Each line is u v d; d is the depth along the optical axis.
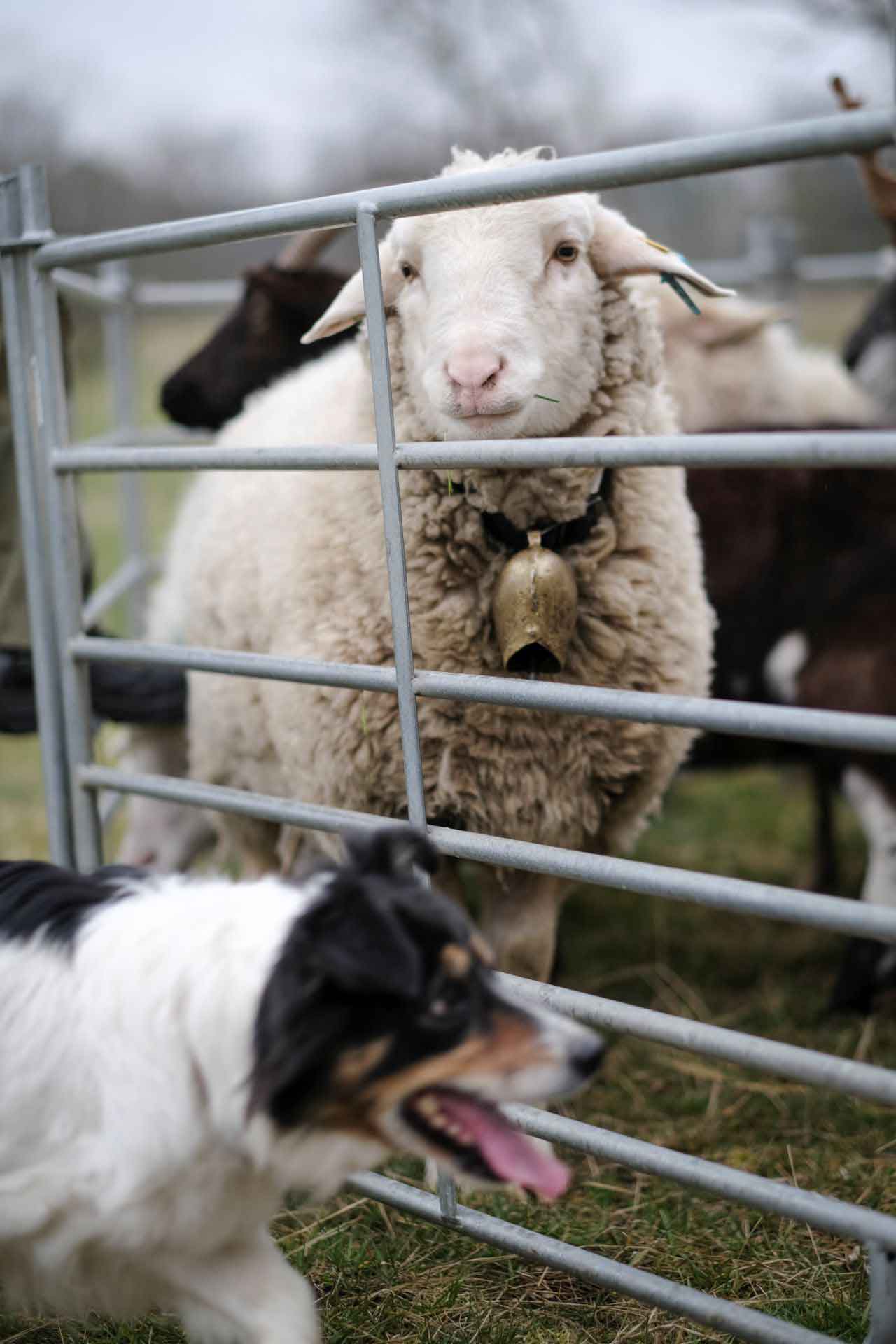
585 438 2.13
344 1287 2.48
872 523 3.93
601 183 2.03
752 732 2.02
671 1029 2.12
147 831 4.30
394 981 1.52
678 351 4.83
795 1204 1.99
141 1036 1.81
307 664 2.59
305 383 3.71
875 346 5.86
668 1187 2.90
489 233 2.79
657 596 3.06
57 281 4.09
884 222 4.93
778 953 4.35
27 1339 2.32
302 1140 1.73
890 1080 1.88
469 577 2.98
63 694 3.15
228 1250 1.95
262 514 3.43
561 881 3.20
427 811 3.05
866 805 3.89
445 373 2.71
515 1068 1.68
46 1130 1.86
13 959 1.98
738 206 15.31
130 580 5.76
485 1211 2.78
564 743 2.98
